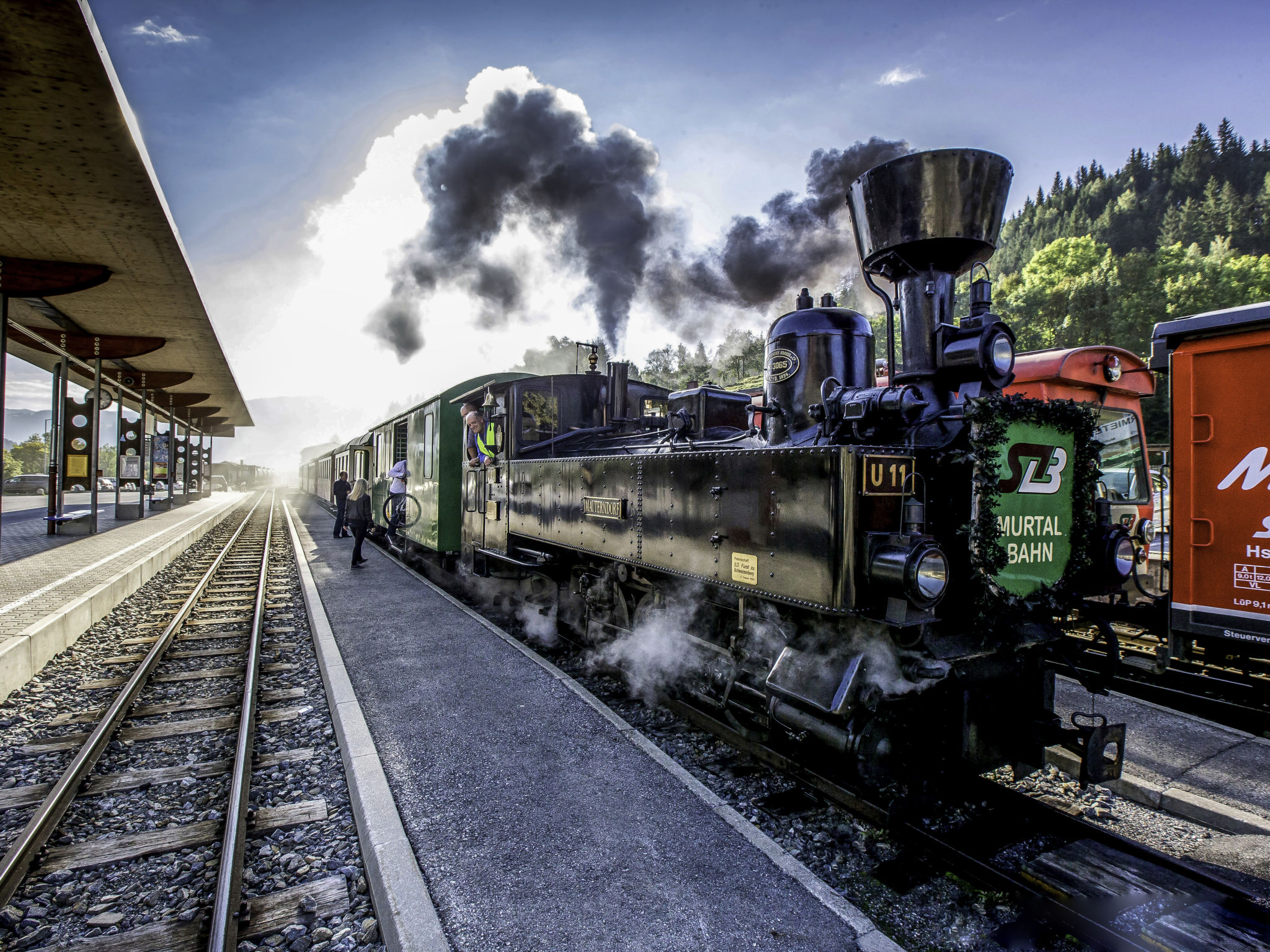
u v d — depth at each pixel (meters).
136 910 2.60
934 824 3.13
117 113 5.01
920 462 3.12
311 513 23.69
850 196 3.57
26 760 3.93
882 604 2.81
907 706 3.06
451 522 9.05
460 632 6.07
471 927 2.24
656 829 2.84
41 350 13.43
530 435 6.81
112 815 3.30
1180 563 4.69
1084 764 2.90
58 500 12.30
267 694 4.91
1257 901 2.38
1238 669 5.44
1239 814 3.12
